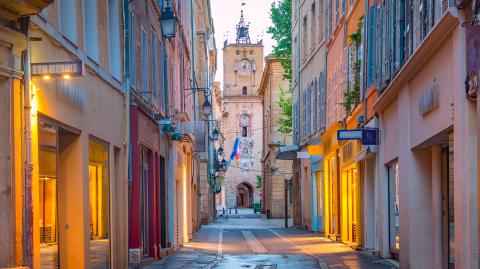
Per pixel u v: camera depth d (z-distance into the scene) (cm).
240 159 9456
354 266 1634
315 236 2997
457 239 1041
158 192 2073
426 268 1442
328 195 2928
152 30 2011
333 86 2667
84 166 1194
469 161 984
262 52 9519
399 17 1502
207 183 4928
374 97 1898
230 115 9444
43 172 1005
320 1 3062
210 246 2498
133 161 1658
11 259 829
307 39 3484
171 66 2484
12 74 841
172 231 2344
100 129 1331
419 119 1354
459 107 1010
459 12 996
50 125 1024
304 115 3588
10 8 813
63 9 1132
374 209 2102
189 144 3005
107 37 1409
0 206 830
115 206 1508
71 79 1112
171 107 2467
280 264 1741
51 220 1066
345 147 2444
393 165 1725
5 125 838
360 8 2125
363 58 2045
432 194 1426
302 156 3206
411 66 1334
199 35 4531
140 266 1638
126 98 1560
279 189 5644
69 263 1171
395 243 1733
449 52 1093
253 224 4850
